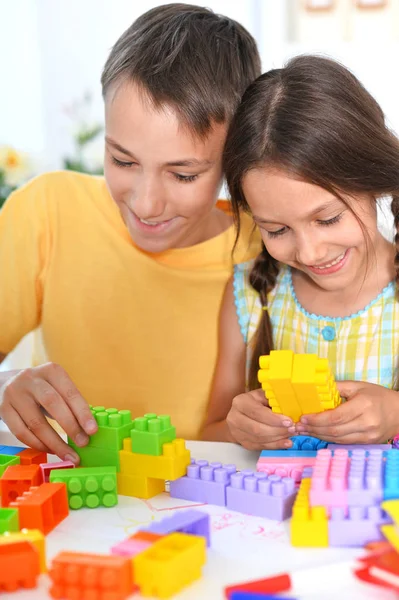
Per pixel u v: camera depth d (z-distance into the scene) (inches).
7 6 74.6
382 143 35.0
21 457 30.3
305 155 32.2
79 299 47.9
